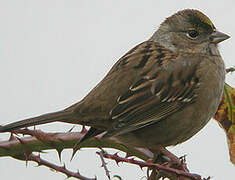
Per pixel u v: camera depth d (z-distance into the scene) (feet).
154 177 15.07
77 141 15.66
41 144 15.31
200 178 13.46
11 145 15.20
